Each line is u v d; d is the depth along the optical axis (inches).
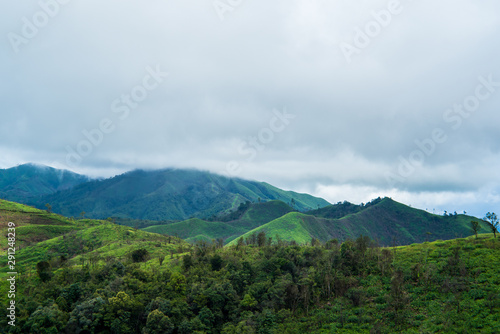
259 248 7145.7
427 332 3730.3
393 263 5290.4
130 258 7175.2
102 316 4468.5
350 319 4318.4
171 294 4950.8
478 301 3998.5
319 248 6200.8
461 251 5137.8
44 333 4170.8
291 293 4864.7
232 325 4480.8
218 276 5457.7
